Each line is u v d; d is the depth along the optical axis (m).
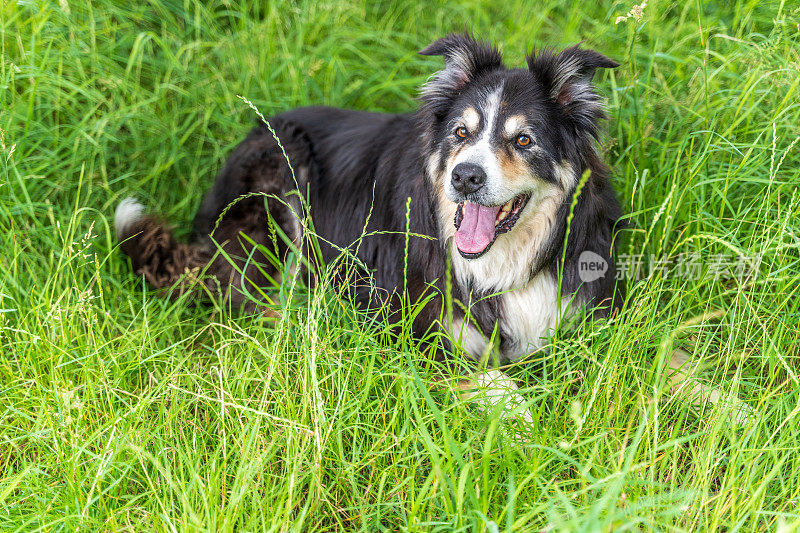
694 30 4.91
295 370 2.94
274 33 5.28
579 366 3.14
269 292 3.79
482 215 3.16
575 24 5.48
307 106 4.29
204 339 3.65
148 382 3.15
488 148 3.01
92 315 3.11
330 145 3.99
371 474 2.66
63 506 2.47
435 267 3.39
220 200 4.05
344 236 3.83
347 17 5.50
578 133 3.18
